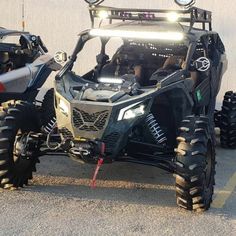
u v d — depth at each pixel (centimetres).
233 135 735
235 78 982
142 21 616
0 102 716
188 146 470
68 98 495
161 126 545
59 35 1070
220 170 640
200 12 596
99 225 447
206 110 637
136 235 430
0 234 421
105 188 546
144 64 586
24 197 507
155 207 496
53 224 445
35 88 753
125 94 498
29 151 522
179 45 588
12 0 1086
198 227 451
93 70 604
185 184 467
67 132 492
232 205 513
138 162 495
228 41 982
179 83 521
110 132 475
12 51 743
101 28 583
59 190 533
